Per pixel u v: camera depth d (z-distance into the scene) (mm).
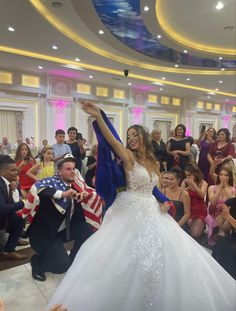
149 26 5488
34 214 2543
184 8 5141
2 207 2721
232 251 2379
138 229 1593
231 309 1478
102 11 4945
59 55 7609
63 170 2605
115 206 1722
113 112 11664
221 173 3182
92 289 1417
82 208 2691
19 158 4250
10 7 4633
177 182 3336
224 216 2480
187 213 3205
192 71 9344
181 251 1564
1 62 8031
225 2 4879
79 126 10656
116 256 1504
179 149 4809
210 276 1523
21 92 9203
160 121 13578
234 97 14406
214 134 4992
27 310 2113
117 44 6719
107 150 1682
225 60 7996
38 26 5453
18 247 3316
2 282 2514
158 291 1407
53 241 2561
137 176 1706
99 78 10102
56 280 2557
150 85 11266
